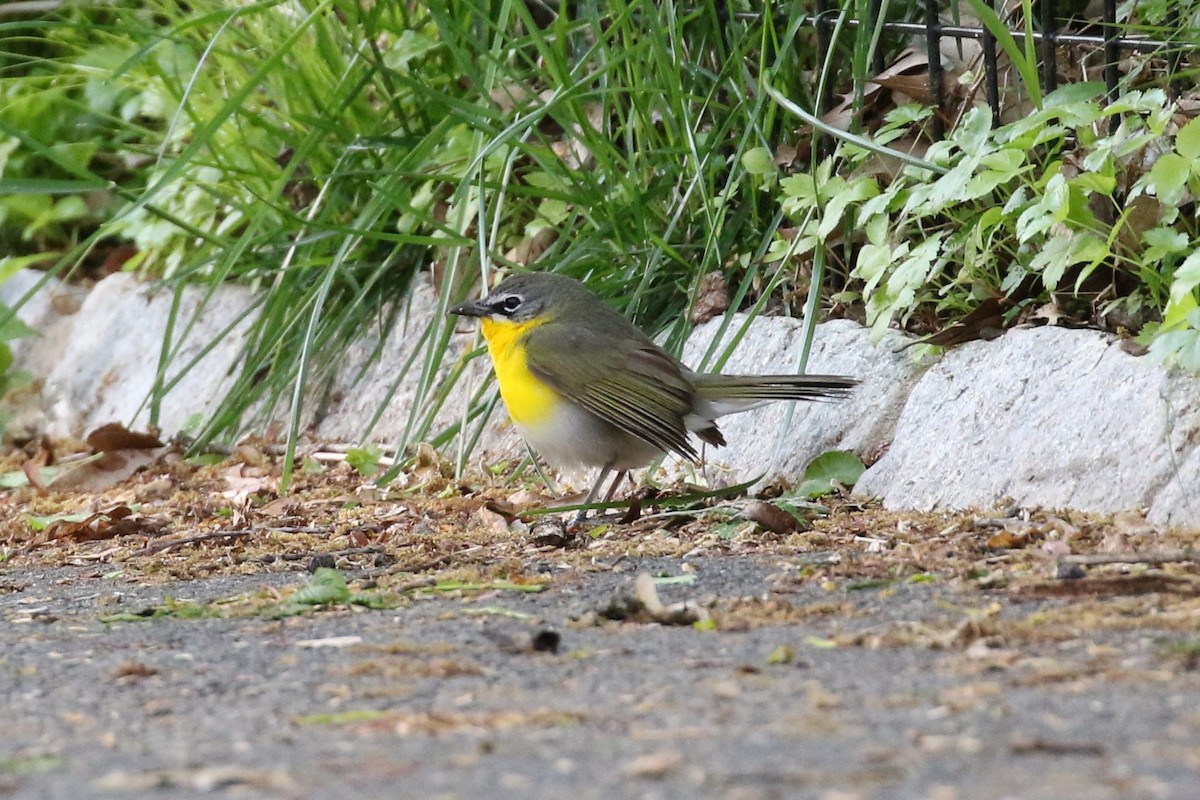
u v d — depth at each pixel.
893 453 11.02
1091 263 10.46
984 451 10.44
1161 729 5.20
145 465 14.81
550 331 11.42
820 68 13.38
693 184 12.95
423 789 4.84
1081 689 5.79
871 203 11.48
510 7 13.75
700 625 7.33
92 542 11.83
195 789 4.92
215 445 14.99
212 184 16.53
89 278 19.45
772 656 6.52
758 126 13.05
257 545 10.96
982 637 6.75
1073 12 12.71
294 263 15.52
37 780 5.15
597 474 12.79
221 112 13.06
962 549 8.91
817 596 7.99
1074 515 9.48
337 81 15.62
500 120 13.73
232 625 8.05
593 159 14.38
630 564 9.27
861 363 11.88
